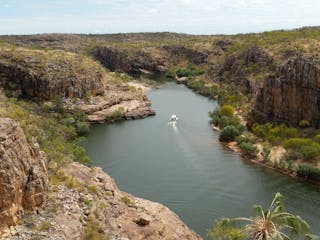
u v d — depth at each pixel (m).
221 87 182.25
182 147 97.50
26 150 30.78
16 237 26.36
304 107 98.88
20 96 130.50
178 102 157.00
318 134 92.81
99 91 140.12
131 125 121.88
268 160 85.81
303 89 98.50
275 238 28.33
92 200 34.81
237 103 139.88
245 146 91.06
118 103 139.88
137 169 82.62
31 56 138.75
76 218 30.98
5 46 151.12
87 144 100.81
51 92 128.88
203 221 60.47
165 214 39.09
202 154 92.25
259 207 32.09
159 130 114.81
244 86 162.12
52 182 34.53
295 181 76.31
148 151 94.81
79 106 129.00
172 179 76.94
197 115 133.38
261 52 172.62
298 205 66.12
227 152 93.69
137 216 35.69
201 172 80.62
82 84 135.25
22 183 28.91
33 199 29.50
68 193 34.09
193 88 188.62
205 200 67.81
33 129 43.97
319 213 63.28
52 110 122.81
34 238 26.78
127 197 40.19
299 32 199.50
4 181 26.61
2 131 28.33
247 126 113.56
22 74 131.62
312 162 82.31
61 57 144.00
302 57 101.06
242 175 79.19
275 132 96.62
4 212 26.42
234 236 31.72
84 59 152.50
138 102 143.75
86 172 41.03
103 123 124.56
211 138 105.50
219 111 126.44
